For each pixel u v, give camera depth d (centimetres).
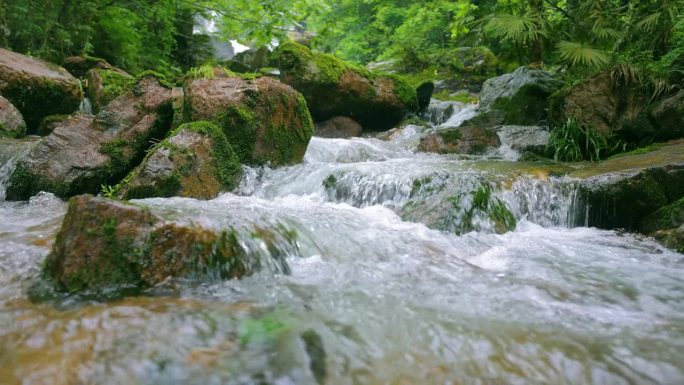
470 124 845
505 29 870
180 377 170
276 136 591
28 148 555
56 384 162
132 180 452
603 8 870
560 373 184
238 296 244
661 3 771
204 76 641
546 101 822
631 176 425
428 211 420
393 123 997
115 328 200
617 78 641
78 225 244
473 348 200
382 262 311
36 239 311
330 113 939
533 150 693
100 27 1070
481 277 294
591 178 450
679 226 397
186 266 257
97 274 240
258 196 523
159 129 573
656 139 615
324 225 350
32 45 937
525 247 374
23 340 188
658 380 181
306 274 282
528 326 223
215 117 547
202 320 212
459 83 1280
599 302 261
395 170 526
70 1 984
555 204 460
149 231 253
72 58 920
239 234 280
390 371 181
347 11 2028
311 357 187
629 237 414
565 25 964
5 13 881
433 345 202
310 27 2039
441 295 260
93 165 510
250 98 565
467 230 401
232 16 1035
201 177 478
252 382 169
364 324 219
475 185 441
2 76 684
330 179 531
